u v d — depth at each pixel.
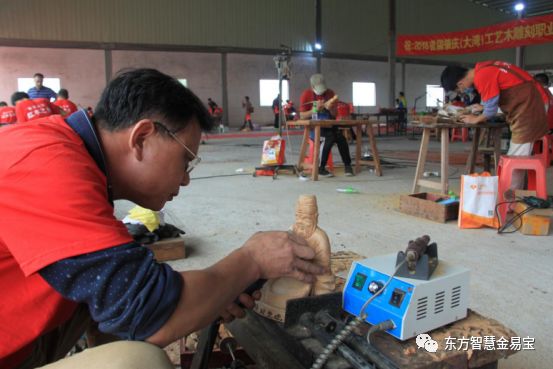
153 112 0.83
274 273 0.96
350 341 0.99
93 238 0.71
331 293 1.13
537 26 14.06
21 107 4.92
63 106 6.76
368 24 19.72
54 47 15.52
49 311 0.82
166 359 0.77
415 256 1.04
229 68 18.30
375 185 5.07
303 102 5.94
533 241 2.96
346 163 5.80
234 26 17.67
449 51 15.59
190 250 2.83
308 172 5.82
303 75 19.11
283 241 0.98
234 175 5.95
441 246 2.87
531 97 3.63
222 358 1.46
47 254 0.70
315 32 18.83
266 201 4.25
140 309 0.72
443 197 3.79
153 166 0.86
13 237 0.71
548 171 5.86
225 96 18.31
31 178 0.73
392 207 3.96
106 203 0.78
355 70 20.12
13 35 15.00
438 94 22.19
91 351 0.77
